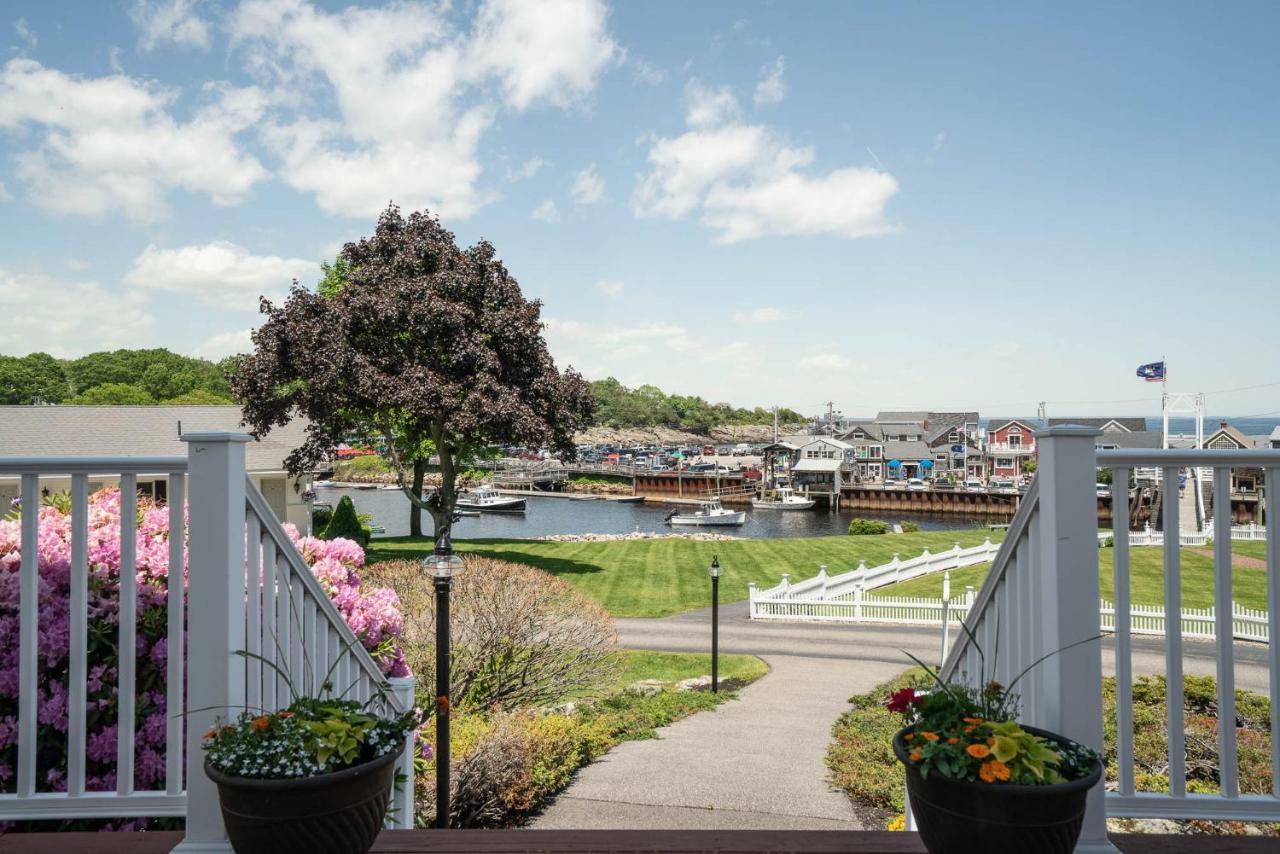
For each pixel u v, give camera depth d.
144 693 3.63
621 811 7.85
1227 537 2.56
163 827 3.56
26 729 2.64
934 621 21.89
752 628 21.23
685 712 12.52
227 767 2.17
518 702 12.00
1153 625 19.50
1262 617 18.39
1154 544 34.25
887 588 26.52
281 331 25.78
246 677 2.63
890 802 7.92
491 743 7.80
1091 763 2.18
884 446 96.81
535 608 12.05
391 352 26.42
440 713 6.56
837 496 84.12
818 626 21.55
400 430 30.16
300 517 31.83
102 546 3.73
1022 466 91.38
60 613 3.48
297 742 2.21
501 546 35.19
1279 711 2.54
